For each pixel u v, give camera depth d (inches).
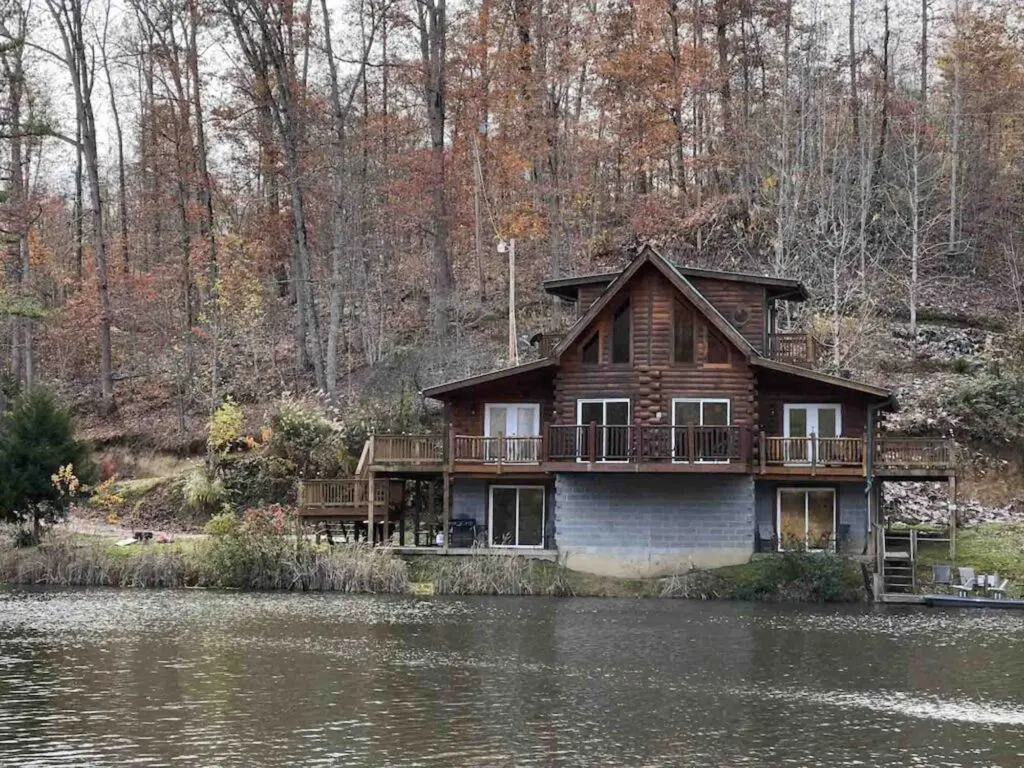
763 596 1540.4
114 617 1347.2
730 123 2689.5
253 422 2309.3
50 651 1127.6
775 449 1621.6
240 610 1412.4
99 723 852.0
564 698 942.4
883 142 2733.8
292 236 2701.8
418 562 1656.0
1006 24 2906.0
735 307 1749.5
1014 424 1990.7
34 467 1781.5
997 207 2741.1
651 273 1664.6
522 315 2564.0
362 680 1005.2
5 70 2413.9
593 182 2765.7
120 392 2637.8
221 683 987.9
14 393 2554.1
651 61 2564.0
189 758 765.3
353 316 2647.6
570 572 1644.9
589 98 2824.8
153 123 2763.3
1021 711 907.4
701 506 1637.6
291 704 914.1
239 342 2657.5
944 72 2906.0
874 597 1520.7
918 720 877.8
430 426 2122.3
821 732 842.2
